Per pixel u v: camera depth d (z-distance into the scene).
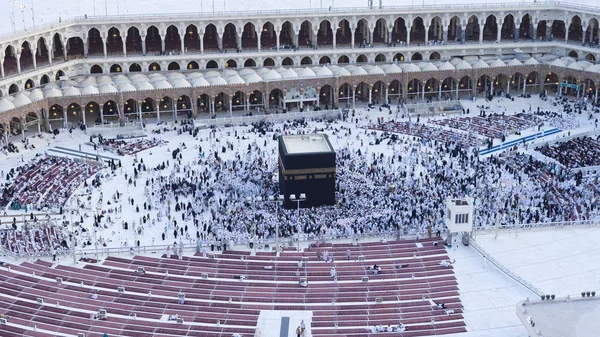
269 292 120.38
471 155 169.75
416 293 120.38
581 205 145.38
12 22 193.38
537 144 175.88
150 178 158.75
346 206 145.25
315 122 193.38
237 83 195.50
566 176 156.38
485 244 133.50
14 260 127.69
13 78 185.50
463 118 195.50
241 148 174.75
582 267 127.00
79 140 180.62
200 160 165.75
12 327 110.31
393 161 165.50
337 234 134.50
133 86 190.38
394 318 114.25
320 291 120.62
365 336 109.88
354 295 119.62
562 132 183.75
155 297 118.75
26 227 137.00
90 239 134.12
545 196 146.38
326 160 143.38
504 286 121.94
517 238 135.38
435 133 183.38
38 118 181.88
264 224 137.62
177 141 180.00
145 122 193.75
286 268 126.44
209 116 198.25
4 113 173.12
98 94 186.62
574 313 107.88
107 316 113.69
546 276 124.50
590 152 169.75
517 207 142.88
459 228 131.00
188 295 119.38
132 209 145.75
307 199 145.25
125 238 135.25
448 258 129.50
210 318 113.81
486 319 114.00
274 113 199.62
